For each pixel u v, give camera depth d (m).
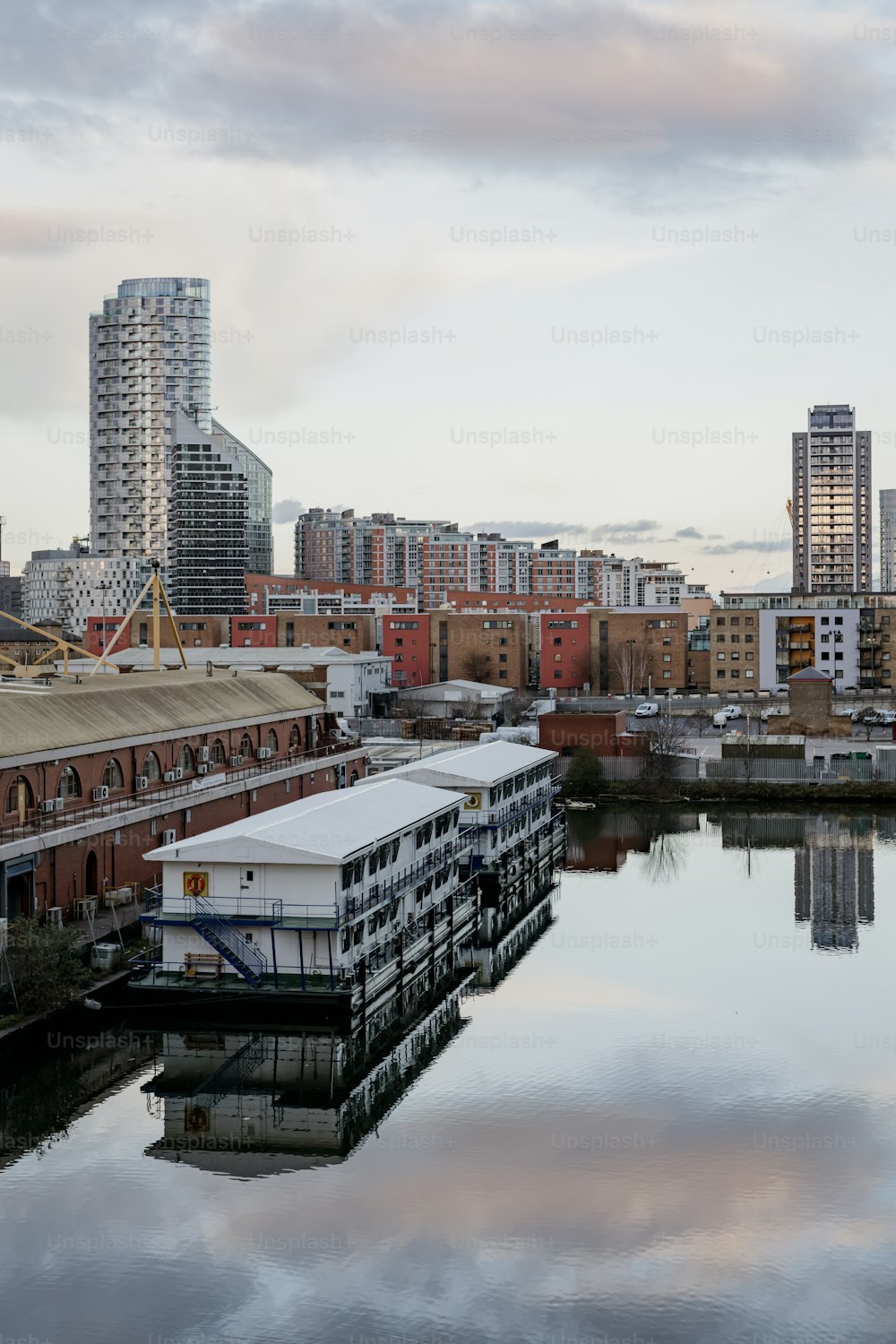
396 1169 52.50
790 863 109.31
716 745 166.62
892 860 109.44
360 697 191.25
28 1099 60.47
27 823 73.50
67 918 73.81
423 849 83.50
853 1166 52.31
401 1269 45.09
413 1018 72.06
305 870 67.69
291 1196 50.31
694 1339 41.31
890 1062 63.28
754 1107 58.28
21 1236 47.38
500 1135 55.78
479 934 90.56
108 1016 67.25
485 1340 41.16
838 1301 43.19
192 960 68.19
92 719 85.75
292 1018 65.81
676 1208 49.12
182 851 68.69
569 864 112.12
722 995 73.88
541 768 116.56
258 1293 43.66
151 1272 44.94
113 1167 53.00
